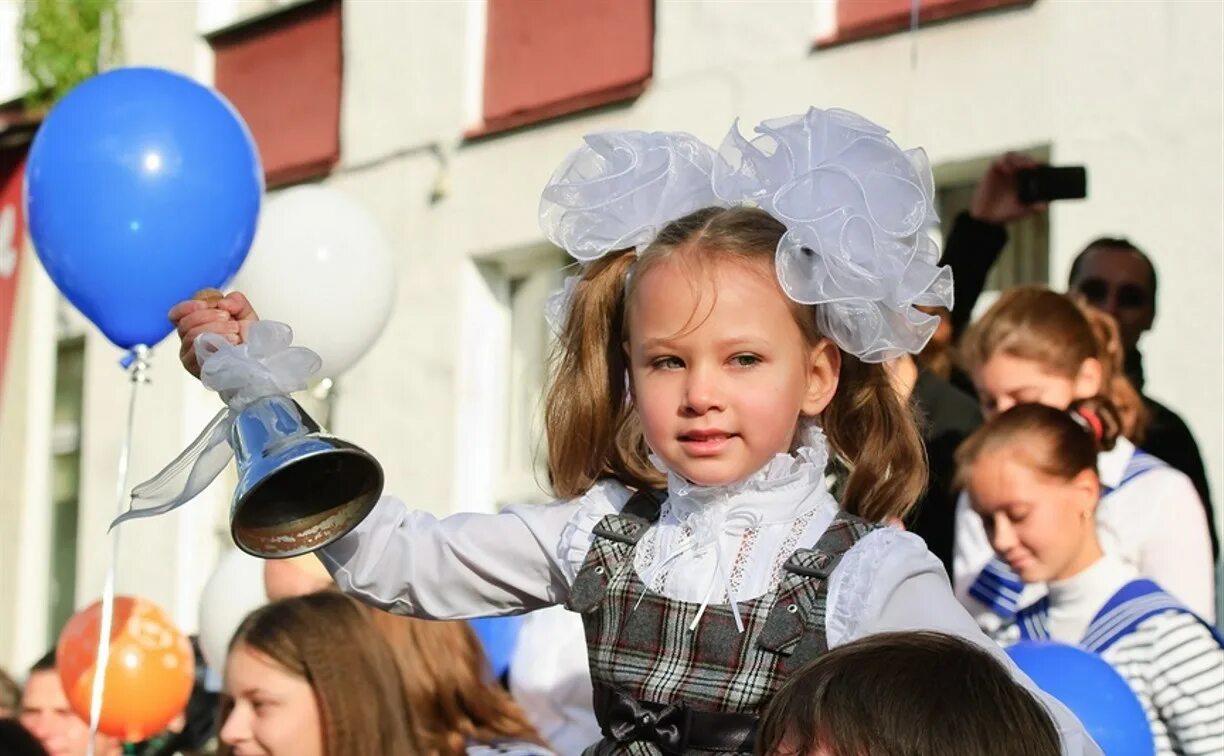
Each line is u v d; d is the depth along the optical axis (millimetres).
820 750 3604
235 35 16391
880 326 4312
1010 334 7438
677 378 4258
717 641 4207
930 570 4258
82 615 8242
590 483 4672
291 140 15844
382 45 15039
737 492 4320
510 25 14086
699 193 4547
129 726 8070
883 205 4285
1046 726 3674
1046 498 6625
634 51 13109
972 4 10977
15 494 18797
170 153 6668
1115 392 7566
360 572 4605
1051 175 8656
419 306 14562
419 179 14625
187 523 16391
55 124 6793
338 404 15047
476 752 6188
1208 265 9781
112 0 17266
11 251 18312
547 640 6977
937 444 7676
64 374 18781
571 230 4617
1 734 6414
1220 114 9750
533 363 14195
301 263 8070
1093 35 10367
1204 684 6289
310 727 5957
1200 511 7215
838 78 11688
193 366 4480
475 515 4715
